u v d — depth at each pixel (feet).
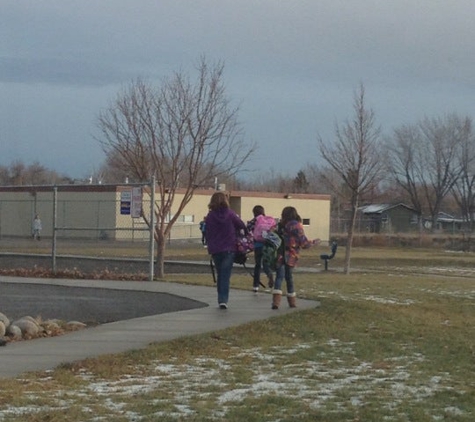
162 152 76.59
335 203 260.01
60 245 142.72
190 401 25.14
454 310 52.49
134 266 93.71
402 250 181.68
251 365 31.71
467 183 261.44
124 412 23.57
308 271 103.35
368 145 128.88
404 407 24.88
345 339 38.37
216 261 45.09
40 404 24.21
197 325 39.91
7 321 37.83
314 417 23.34
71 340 36.04
